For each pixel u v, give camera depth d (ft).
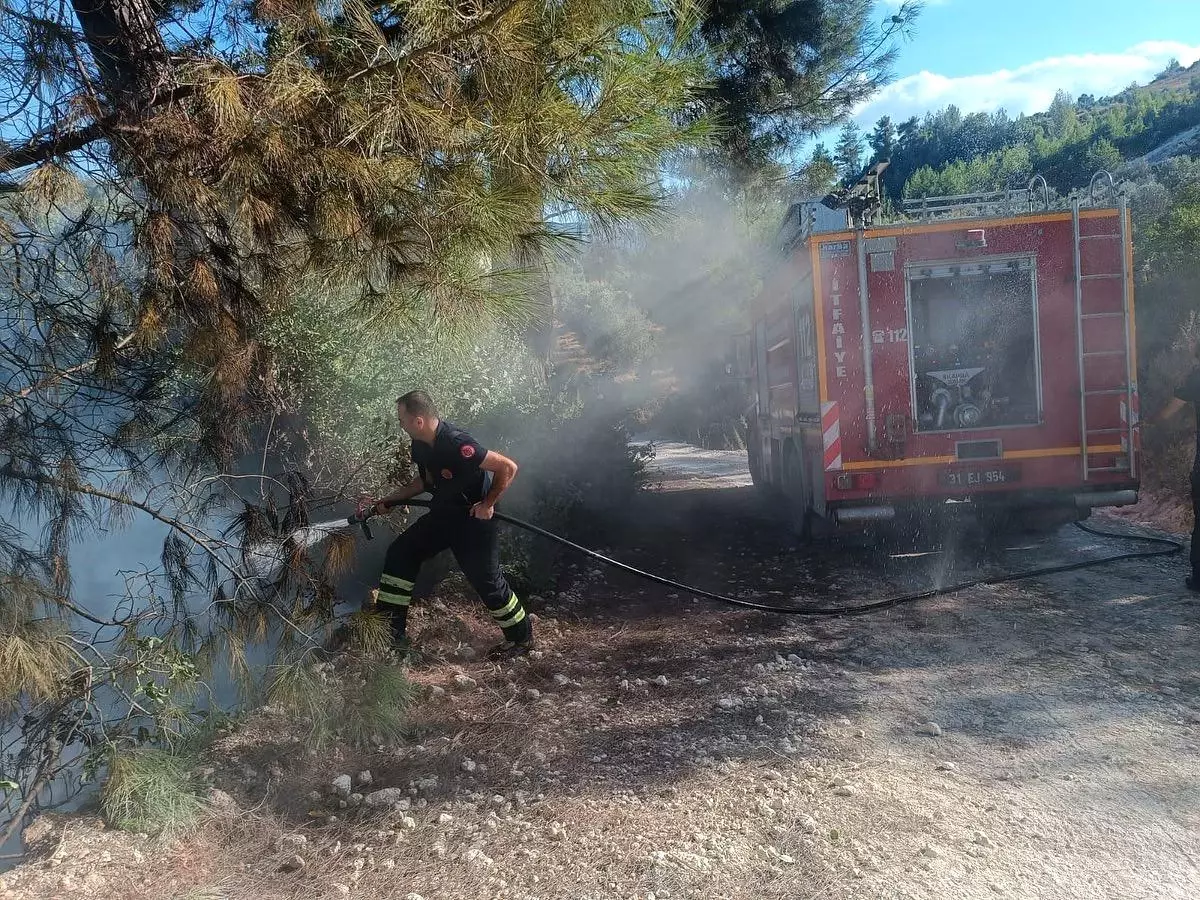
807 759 13.80
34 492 12.52
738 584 26.71
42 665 11.34
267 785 13.37
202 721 14.75
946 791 12.57
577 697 17.22
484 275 12.76
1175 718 14.60
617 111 11.89
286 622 14.19
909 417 26.03
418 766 14.23
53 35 10.63
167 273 11.02
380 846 11.85
